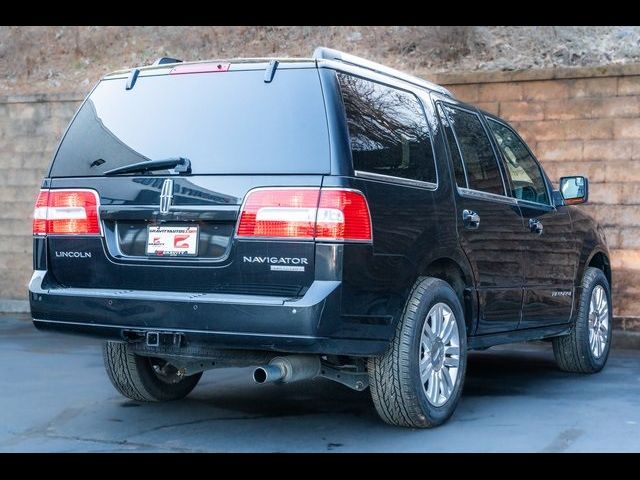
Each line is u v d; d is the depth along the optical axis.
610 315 7.90
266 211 4.62
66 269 5.18
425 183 5.30
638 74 9.55
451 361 5.35
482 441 4.96
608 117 9.70
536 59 10.77
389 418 5.11
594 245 7.61
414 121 5.43
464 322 5.48
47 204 5.24
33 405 5.96
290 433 5.16
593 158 9.75
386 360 4.96
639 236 9.59
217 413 5.72
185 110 5.04
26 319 11.34
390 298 4.83
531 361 8.42
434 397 5.20
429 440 4.97
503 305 6.09
